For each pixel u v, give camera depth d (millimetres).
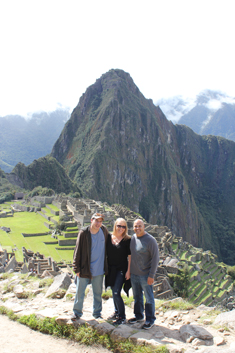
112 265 9570
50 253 50000
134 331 8477
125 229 9500
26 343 8164
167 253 52844
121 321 9016
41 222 75188
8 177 156625
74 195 149625
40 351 7773
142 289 9398
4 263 30734
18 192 128250
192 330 8195
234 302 46219
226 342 7648
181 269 44188
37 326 8984
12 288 13086
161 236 65875
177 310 10227
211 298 43969
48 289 12500
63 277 13078
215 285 51812
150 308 8844
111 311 10148
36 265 30312
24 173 167875
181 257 56312
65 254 50250
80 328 8578
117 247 9461
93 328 8555
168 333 8383
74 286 12320
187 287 41969
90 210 70500
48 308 10172
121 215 79938
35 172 175375
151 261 8953
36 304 10906
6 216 83188
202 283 47125
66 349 7938
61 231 61688
